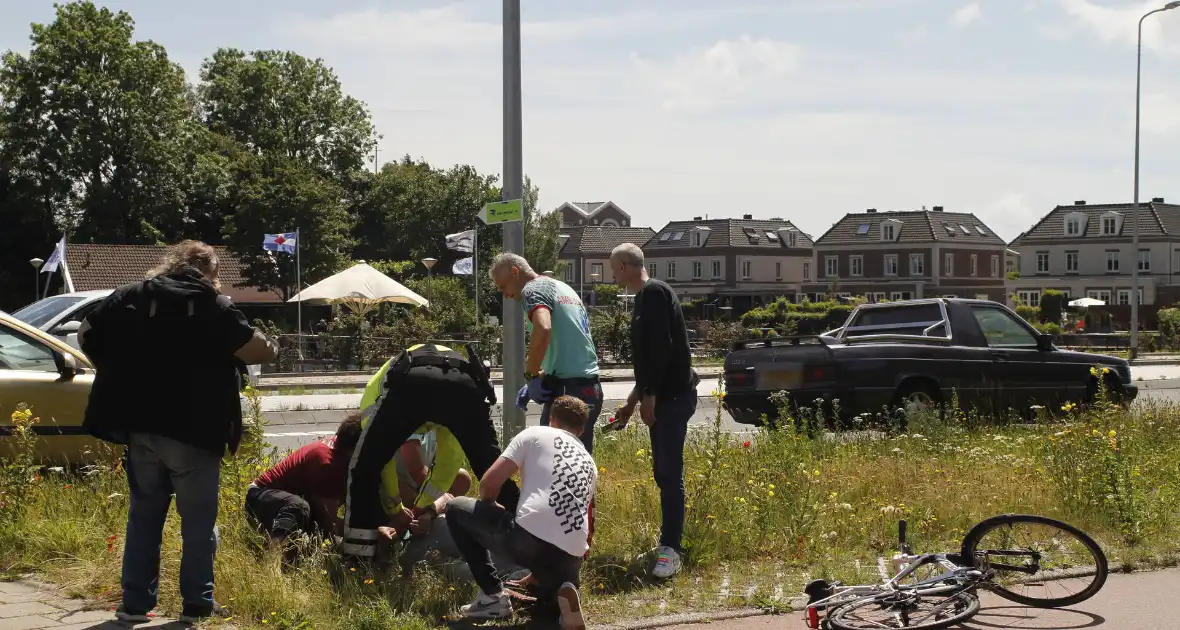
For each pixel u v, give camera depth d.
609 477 8.92
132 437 5.18
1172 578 6.45
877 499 8.15
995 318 14.09
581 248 112.75
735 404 13.20
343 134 75.69
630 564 6.46
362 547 6.00
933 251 99.06
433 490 6.54
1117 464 8.06
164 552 6.24
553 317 6.68
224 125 73.88
